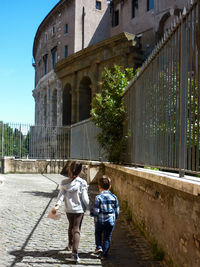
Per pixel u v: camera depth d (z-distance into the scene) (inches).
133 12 1162.0
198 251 120.2
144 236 221.1
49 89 1539.1
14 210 318.3
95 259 180.4
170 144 179.8
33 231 239.9
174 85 173.6
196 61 138.7
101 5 1393.9
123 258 181.3
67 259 179.0
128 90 349.1
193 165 139.6
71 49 1350.9
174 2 944.9
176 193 149.5
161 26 1000.9
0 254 184.5
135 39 907.4
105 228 186.9
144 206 223.5
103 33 1389.0
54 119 1503.4
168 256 162.2
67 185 184.2
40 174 824.9
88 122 664.4
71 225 190.9
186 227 134.5
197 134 135.8
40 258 179.6
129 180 289.0
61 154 887.1
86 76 1139.3
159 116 205.9
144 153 254.4
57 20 1494.8
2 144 810.2
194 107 139.6
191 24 145.8
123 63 914.7
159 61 206.8
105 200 189.3
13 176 730.8
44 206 347.6
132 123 319.9
